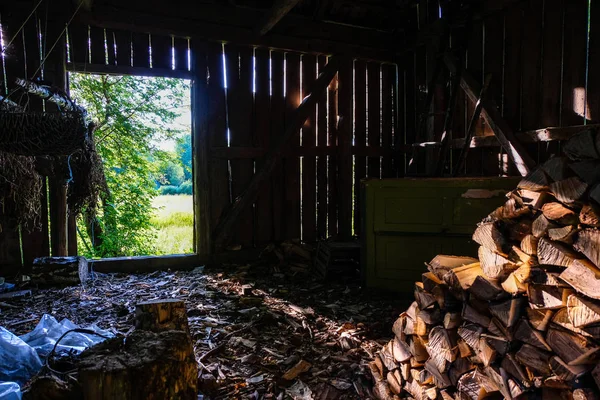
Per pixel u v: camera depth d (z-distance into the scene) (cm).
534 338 170
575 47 428
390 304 421
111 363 156
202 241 573
